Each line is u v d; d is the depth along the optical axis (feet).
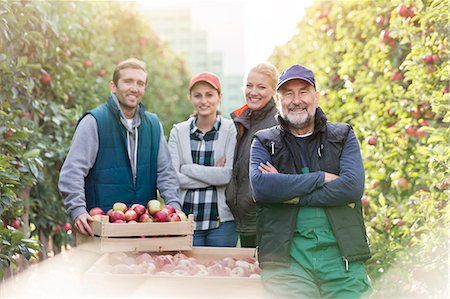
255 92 19.11
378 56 23.26
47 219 25.14
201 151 20.20
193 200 19.99
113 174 18.49
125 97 18.58
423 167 20.71
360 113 24.57
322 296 14.15
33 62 23.03
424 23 19.81
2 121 19.25
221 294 14.94
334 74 28.04
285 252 14.06
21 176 20.04
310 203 14.11
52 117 24.23
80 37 28.07
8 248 17.40
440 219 18.26
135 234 17.03
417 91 20.88
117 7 43.55
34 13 22.09
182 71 66.90
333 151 14.56
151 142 19.08
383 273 19.27
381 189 22.58
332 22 28.55
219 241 20.03
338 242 14.01
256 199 14.40
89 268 15.83
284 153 14.62
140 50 46.03
